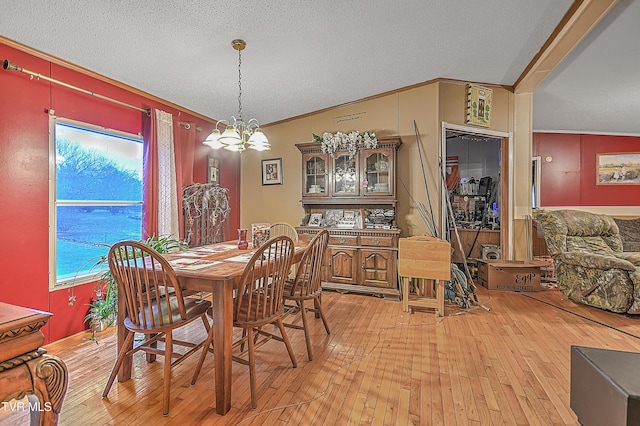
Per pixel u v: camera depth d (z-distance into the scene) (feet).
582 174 18.30
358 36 8.88
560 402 5.76
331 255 12.66
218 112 13.61
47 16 6.78
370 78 11.71
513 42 9.64
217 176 14.79
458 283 11.20
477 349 7.81
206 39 8.22
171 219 11.47
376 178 12.69
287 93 12.30
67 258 8.82
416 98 12.69
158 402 5.82
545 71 10.94
